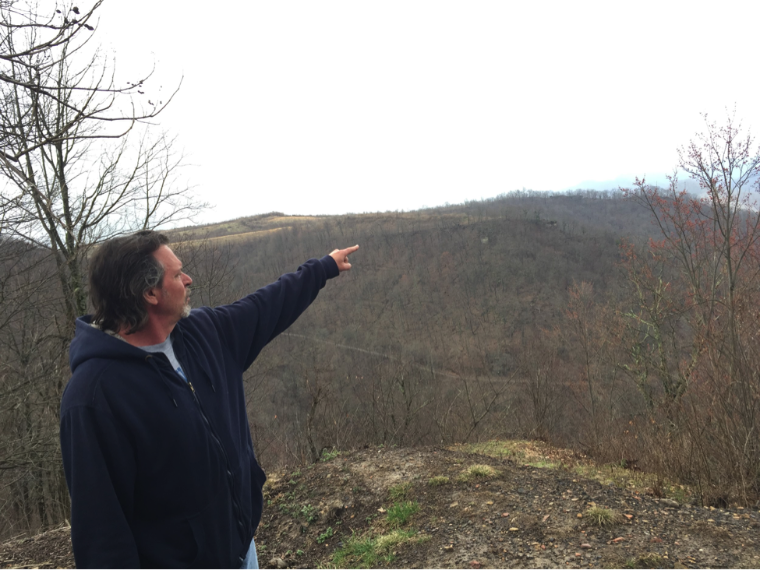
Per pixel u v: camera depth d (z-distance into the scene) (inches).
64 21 73.0
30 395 293.0
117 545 47.1
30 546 162.6
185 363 58.2
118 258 52.4
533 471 194.7
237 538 58.2
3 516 349.7
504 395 601.0
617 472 250.7
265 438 447.2
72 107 73.9
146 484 51.7
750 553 121.9
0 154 60.5
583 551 128.9
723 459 197.8
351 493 193.6
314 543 170.9
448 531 152.8
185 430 52.8
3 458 269.7
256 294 73.4
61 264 268.1
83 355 51.1
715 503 176.1
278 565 156.9
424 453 230.1
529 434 493.7
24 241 249.1
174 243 437.1
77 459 47.1
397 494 185.9
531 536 140.6
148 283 52.6
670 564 119.1
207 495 54.6
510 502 163.3
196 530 53.9
